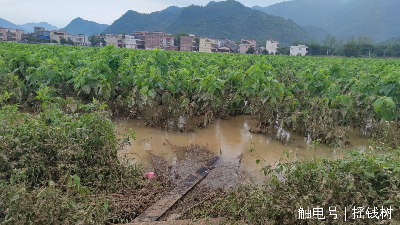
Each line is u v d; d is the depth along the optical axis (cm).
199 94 710
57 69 747
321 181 339
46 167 374
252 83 661
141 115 766
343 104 621
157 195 387
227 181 443
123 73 761
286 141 634
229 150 577
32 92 770
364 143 634
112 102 751
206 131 682
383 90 620
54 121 422
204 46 6700
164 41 6931
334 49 5997
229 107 757
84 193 310
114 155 420
